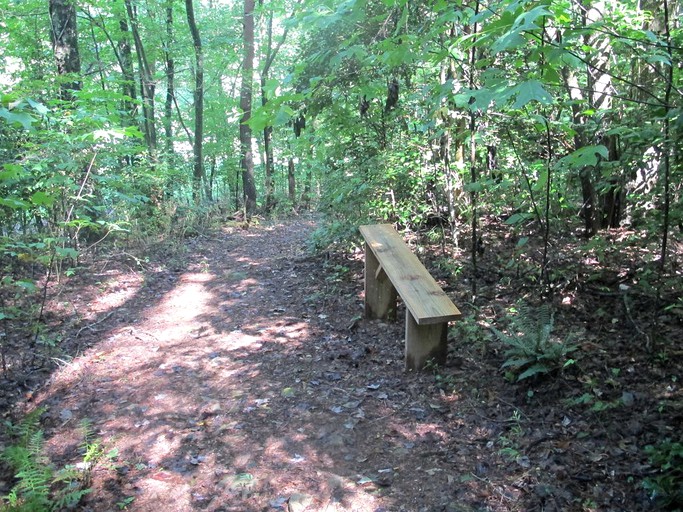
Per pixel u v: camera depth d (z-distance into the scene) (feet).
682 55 9.61
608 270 14.98
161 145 48.96
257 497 8.17
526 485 7.92
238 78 61.31
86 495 8.30
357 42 13.97
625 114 13.97
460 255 18.85
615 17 12.28
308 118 17.08
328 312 16.84
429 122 15.37
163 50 44.86
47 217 21.65
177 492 8.36
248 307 18.16
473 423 9.73
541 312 12.38
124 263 23.66
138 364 13.52
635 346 11.36
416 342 11.74
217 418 10.62
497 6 8.50
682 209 11.68
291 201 51.37
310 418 10.39
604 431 8.89
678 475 7.50
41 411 10.11
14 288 17.72
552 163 13.47
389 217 23.06
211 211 39.22
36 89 21.53
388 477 8.47
